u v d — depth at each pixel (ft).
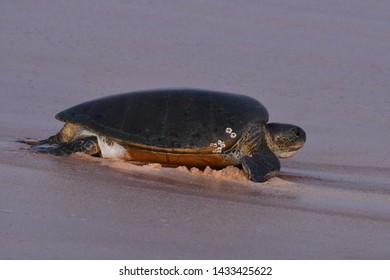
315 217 106.52
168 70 213.25
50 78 199.62
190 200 108.88
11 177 111.14
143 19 251.80
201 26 249.75
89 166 120.16
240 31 247.91
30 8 250.57
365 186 126.72
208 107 123.34
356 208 112.06
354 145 161.07
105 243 91.50
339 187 124.36
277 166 123.54
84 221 97.45
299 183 124.77
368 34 251.60
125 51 224.94
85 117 126.11
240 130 121.60
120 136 122.11
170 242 93.40
